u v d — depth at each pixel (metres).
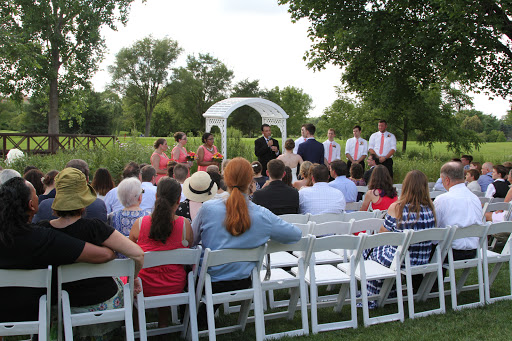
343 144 24.94
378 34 13.34
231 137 16.44
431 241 4.09
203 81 70.00
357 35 13.03
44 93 27.14
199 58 70.38
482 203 6.26
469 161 8.52
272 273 3.83
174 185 3.33
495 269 4.71
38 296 2.68
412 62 13.33
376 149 10.55
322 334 3.53
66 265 2.64
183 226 3.29
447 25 12.00
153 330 3.38
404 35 13.27
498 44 12.02
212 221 3.25
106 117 40.31
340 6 14.13
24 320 2.69
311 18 14.98
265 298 4.15
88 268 2.70
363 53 13.60
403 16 13.69
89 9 25.77
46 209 3.94
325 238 3.49
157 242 3.23
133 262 2.80
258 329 3.34
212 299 3.19
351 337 3.45
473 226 4.03
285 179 5.34
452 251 4.27
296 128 74.69
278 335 3.46
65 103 28.16
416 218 3.96
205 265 3.13
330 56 15.26
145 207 5.04
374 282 4.31
